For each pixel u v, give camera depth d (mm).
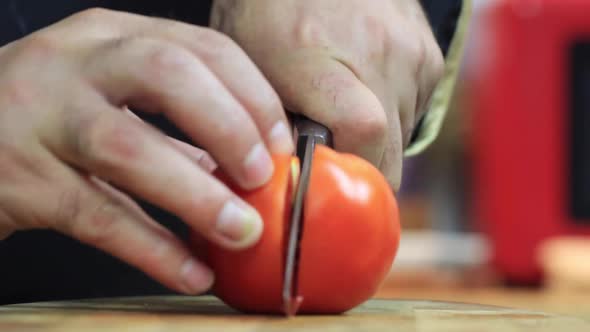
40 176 455
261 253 463
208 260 475
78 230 458
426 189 1775
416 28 569
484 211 1526
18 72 453
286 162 472
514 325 463
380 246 478
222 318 458
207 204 439
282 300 467
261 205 464
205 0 713
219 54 460
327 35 523
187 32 468
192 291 463
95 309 495
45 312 480
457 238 1719
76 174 456
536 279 1485
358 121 498
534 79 1491
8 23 657
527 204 1487
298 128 507
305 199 469
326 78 504
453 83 668
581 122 1491
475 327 453
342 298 477
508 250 1493
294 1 533
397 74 547
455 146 1679
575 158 1482
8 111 452
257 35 530
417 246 1723
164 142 442
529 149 1495
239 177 456
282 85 512
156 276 461
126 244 457
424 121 664
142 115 688
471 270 1608
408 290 1380
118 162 435
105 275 685
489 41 1538
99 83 444
